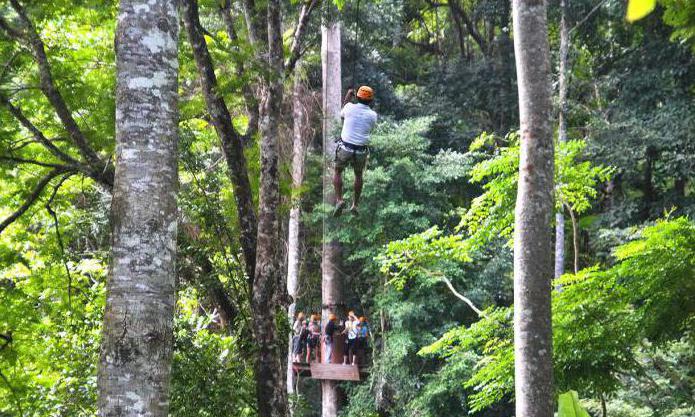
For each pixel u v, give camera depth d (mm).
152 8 5656
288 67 10805
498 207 13109
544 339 7305
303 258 27453
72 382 12781
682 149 23594
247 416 11195
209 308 17094
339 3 11711
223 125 10008
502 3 29344
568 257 26703
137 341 5129
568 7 24672
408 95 31062
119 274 5238
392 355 23391
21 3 10055
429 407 22672
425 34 36094
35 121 11219
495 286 24297
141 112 5504
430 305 23578
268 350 9453
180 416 10234
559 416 3287
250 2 10391
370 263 25016
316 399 27172
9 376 12719
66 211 13227
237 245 12070
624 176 24906
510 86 29250
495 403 23547
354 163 9547
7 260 12117
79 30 12250
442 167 25500
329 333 23812
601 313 11570
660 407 14172
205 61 9883
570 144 13344
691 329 11523
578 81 25578
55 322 12867
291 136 24000
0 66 10148
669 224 10641
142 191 5379
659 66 24000
